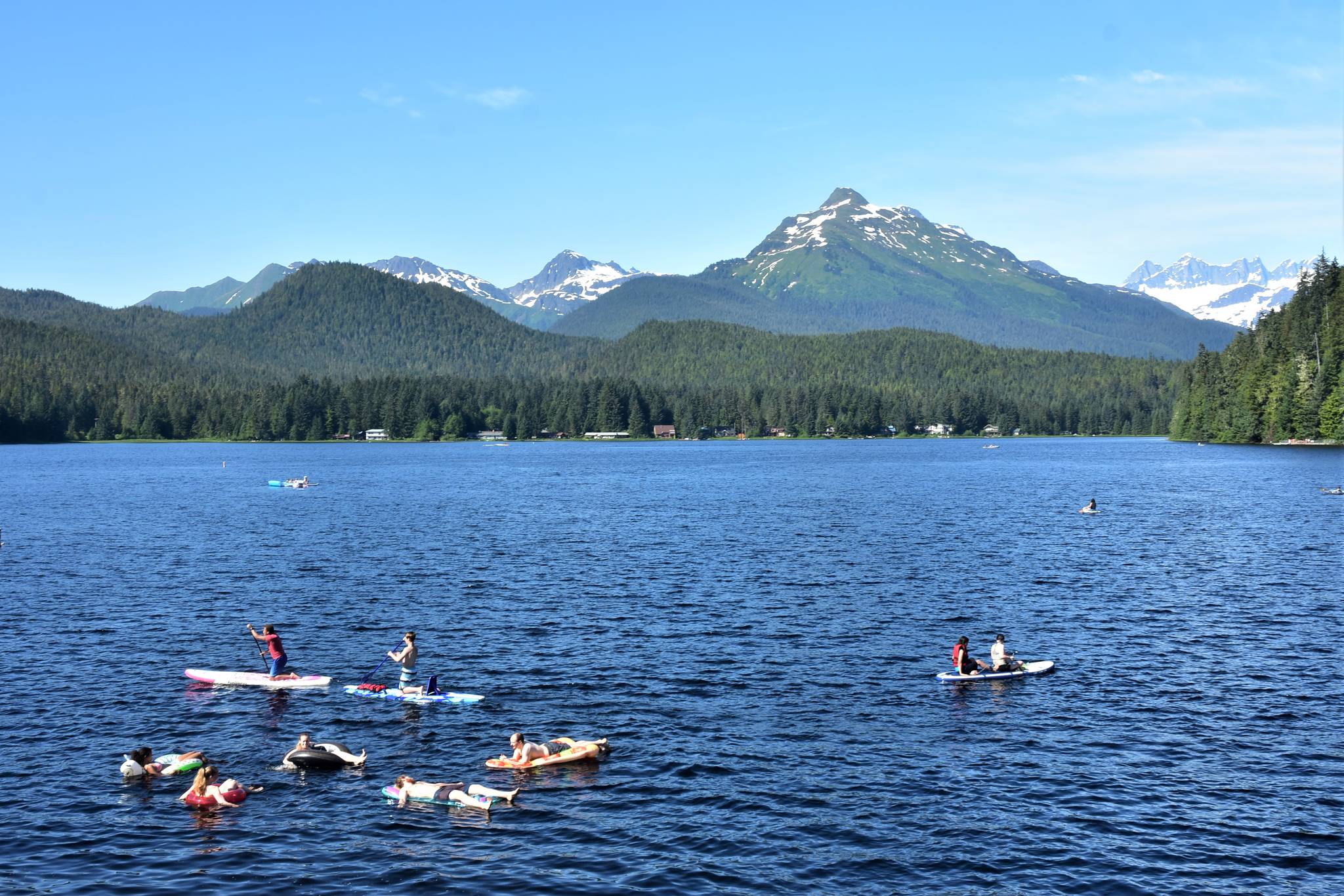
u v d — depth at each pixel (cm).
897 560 7469
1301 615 5481
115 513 11138
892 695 4128
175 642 4969
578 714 3912
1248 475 16000
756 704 4006
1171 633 5106
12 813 3075
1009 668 4362
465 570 7050
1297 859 2773
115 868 2777
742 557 7619
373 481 16712
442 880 2717
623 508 11562
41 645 4906
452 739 3672
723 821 3023
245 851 2875
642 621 5409
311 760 3422
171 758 3412
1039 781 3266
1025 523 9800
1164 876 2688
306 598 6059
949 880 2688
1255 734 3650
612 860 2808
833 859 2794
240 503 12419
